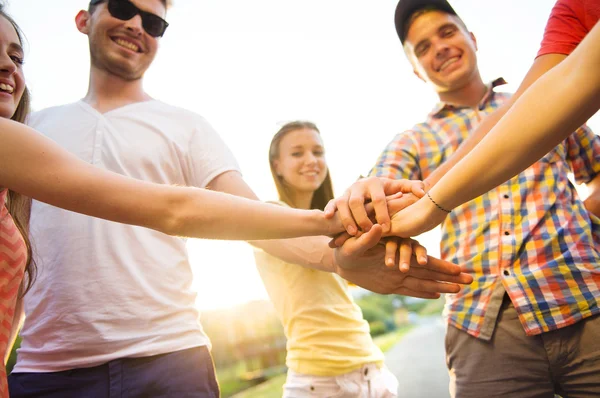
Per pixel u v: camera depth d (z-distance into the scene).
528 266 1.87
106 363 1.74
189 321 1.89
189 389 1.77
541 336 1.81
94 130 2.02
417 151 2.22
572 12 1.74
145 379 1.74
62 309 1.77
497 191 1.98
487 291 1.90
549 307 1.80
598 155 2.05
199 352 1.87
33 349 1.79
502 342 1.85
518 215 1.92
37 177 1.26
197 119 2.19
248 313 15.45
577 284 1.81
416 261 1.93
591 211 2.04
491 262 1.92
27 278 1.83
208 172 2.08
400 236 1.82
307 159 2.99
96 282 1.79
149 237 1.90
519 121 1.33
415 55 2.31
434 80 2.27
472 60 2.23
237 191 2.06
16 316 1.92
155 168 2.01
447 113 2.27
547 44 1.78
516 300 1.83
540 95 1.29
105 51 2.12
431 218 1.70
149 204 1.37
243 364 15.58
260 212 1.57
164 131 2.08
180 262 1.95
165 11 2.28
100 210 1.33
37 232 1.86
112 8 2.12
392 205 1.84
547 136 1.30
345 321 2.55
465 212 2.02
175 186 1.44
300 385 2.46
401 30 2.35
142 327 1.79
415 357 17.55
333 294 2.57
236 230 1.50
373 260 1.97
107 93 2.18
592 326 1.77
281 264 2.60
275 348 16.19
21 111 1.69
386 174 2.16
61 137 2.02
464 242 2.00
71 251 1.81
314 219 1.80
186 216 1.42
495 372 1.84
